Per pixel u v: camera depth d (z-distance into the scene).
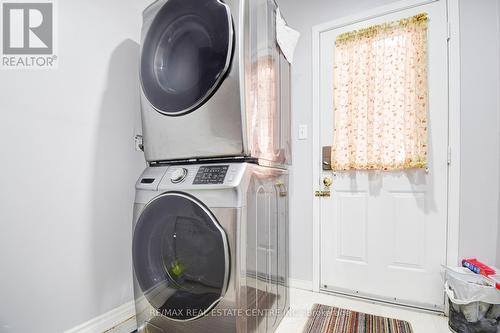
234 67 0.95
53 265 1.05
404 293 1.54
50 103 1.06
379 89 1.59
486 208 1.36
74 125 1.14
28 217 0.99
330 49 1.79
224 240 0.89
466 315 1.20
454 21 1.45
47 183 1.04
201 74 1.01
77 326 1.13
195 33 1.07
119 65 1.35
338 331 1.28
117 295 1.31
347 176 1.72
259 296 1.07
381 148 1.58
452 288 1.28
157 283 1.11
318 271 1.78
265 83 1.16
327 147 1.79
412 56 1.52
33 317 0.99
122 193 1.35
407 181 1.56
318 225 1.80
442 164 1.47
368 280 1.64
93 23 1.23
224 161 1.04
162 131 1.14
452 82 1.44
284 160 1.46
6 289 0.93
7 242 0.93
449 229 1.44
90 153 1.21
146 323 1.12
